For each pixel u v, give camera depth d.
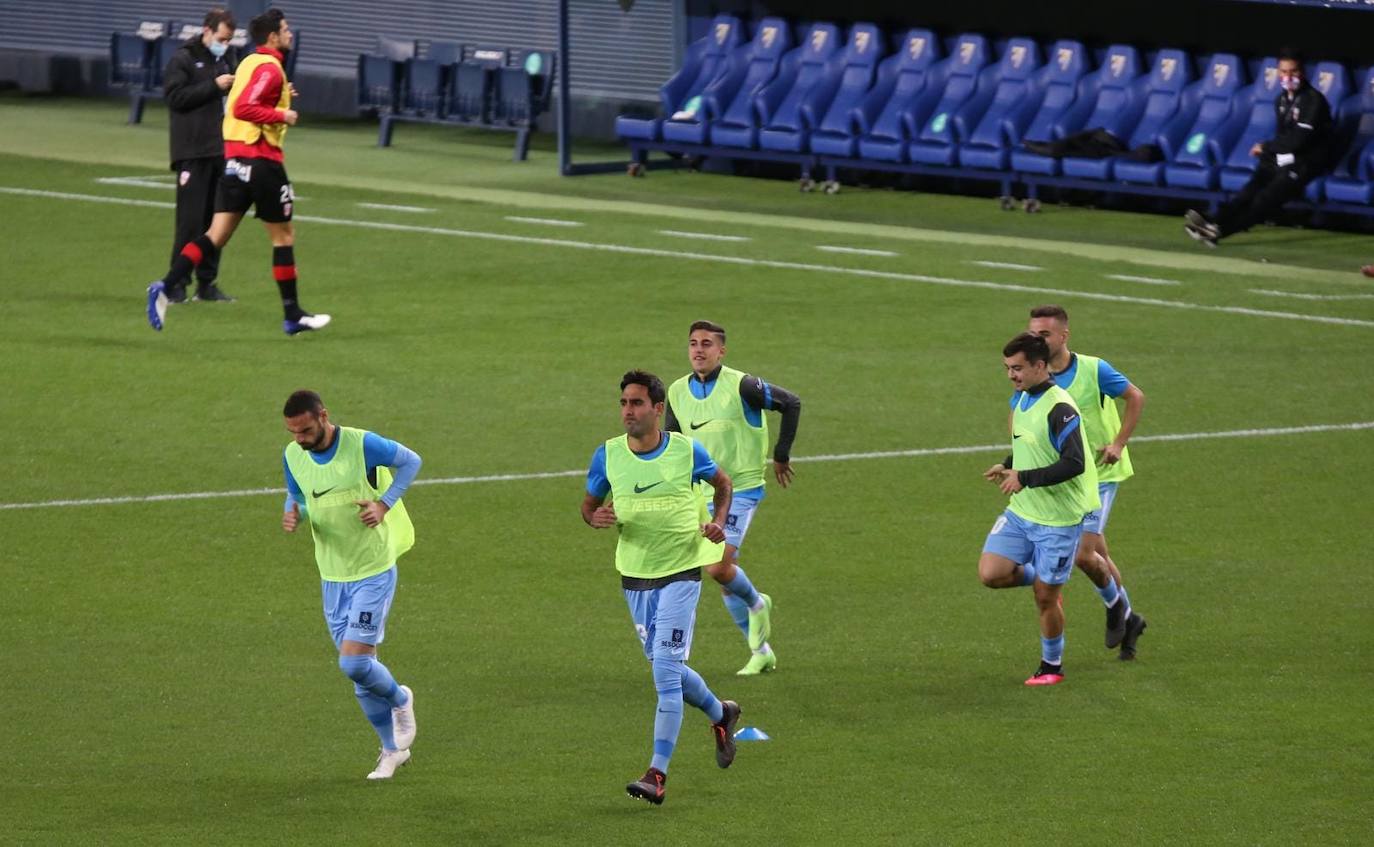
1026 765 32.34
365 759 32.88
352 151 116.31
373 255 81.31
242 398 57.88
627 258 81.81
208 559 44.06
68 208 90.50
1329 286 78.44
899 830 29.42
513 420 56.06
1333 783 31.33
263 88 64.06
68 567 43.28
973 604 41.66
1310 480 51.03
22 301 70.75
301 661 37.88
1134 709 35.16
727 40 112.44
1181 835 29.16
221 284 74.88
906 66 105.50
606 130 122.50
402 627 39.94
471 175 107.00
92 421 55.16
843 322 69.81
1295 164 86.75
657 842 28.97
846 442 54.28
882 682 36.88
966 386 60.59
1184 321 70.62
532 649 38.75
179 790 31.20
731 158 111.19
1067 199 102.12
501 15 124.75
